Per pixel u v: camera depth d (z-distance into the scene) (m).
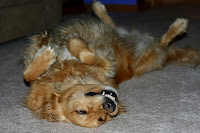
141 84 1.78
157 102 1.55
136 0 3.75
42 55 1.48
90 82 1.50
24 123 1.41
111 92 1.41
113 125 1.38
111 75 1.66
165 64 2.05
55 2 2.70
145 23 2.97
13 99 1.61
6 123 1.40
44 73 1.54
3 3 2.27
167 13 3.58
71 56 1.60
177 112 1.44
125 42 1.92
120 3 3.83
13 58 2.15
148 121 1.39
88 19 1.85
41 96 1.47
